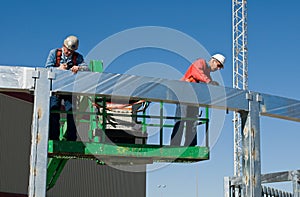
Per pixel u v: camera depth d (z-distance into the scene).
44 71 5.63
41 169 5.43
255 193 6.14
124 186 22.14
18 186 18.84
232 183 8.53
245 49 27.80
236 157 25.28
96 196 21.50
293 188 8.36
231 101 6.23
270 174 8.77
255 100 6.34
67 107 7.35
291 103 6.56
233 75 27.95
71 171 21.00
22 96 19.33
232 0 28.39
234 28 28.23
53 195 20.11
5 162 18.39
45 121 5.53
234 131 25.64
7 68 5.57
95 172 21.73
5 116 18.56
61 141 6.96
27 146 19.36
